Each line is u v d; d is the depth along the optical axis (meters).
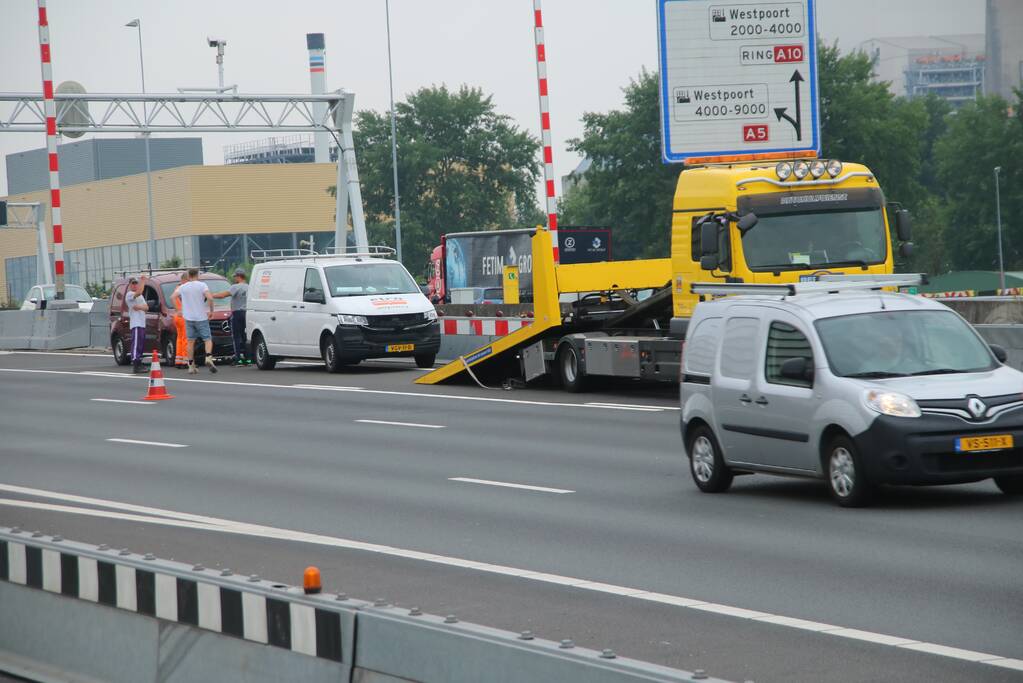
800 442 23.39
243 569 19.20
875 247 38.69
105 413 44.62
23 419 43.41
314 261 60.00
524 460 30.80
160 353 65.69
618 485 26.69
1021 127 199.38
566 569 18.67
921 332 23.77
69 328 84.44
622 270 47.12
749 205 38.16
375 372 58.41
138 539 21.94
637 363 43.09
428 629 9.53
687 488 26.09
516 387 49.19
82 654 12.31
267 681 10.59
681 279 40.72
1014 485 23.39
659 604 16.33
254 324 61.81
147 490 27.83
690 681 8.16
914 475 22.00
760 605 16.08
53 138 80.50
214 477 29.53
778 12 50.62
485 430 36.84
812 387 23.23
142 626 11.76
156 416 43.19
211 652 11.07
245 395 49.44
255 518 23.97
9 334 88.38
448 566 19.11
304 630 10.36
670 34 50.47
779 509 23.05
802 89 50.81
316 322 58.50
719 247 38.75
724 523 21.92
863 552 19.05
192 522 23.66
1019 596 16.08
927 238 197.62
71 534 22.50
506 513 23.73
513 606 16.45
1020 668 12.99
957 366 23.33
